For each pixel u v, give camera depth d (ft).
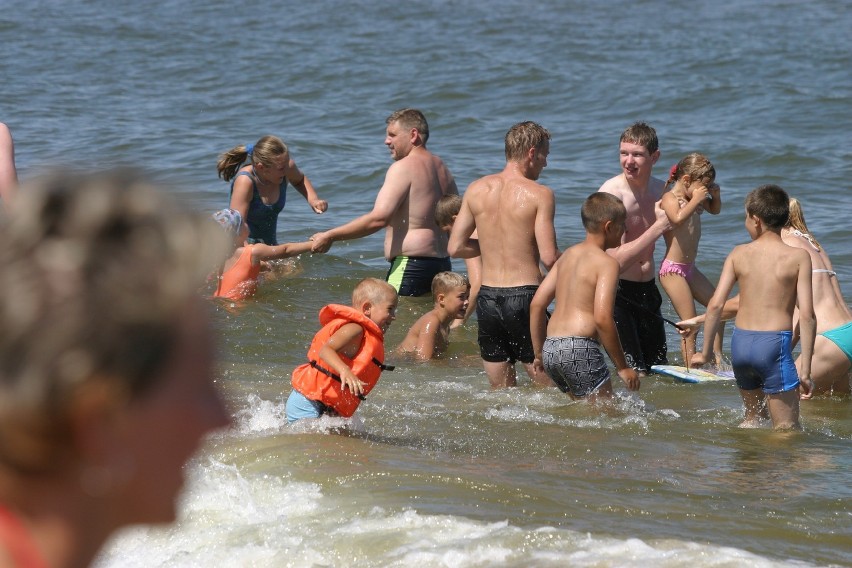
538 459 62.23
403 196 114.73
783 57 312.09
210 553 44.24
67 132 208.74
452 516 47.50
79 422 11.00
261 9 436.35
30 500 11.52
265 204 123.24
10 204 10.76
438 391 85.20
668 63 305.12
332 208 158.71
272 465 56.75
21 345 10.33
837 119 227.81
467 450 63.72
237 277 113.60
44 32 362.53
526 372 94.12
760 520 50.90
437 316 100.99
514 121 233.96
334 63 303.89
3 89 258.78
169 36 360.07
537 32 377.30
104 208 10.64
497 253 89.66
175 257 10.87
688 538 47.21
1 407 10.59
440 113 241.14
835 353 84.58
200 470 54.80
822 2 476.13
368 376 69.31
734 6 465.88
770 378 73.20
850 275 120.78
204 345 11.94
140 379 11.09
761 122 226.79
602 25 401.08
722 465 62.75
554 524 48.06
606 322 79.46
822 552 46.60
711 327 78.13
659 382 91.20
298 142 203.92
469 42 349.61
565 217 152.05
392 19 408.87
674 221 93.71
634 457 63.98
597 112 242.37
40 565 11.62
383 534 45.52
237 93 261.44
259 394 79.87
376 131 219.41
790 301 74.08
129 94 258.16
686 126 224.53
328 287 120.06
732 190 169.37
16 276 10.36
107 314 10.53
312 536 45.57
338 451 59.98
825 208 156.97
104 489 11.55
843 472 61.46
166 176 11.33
